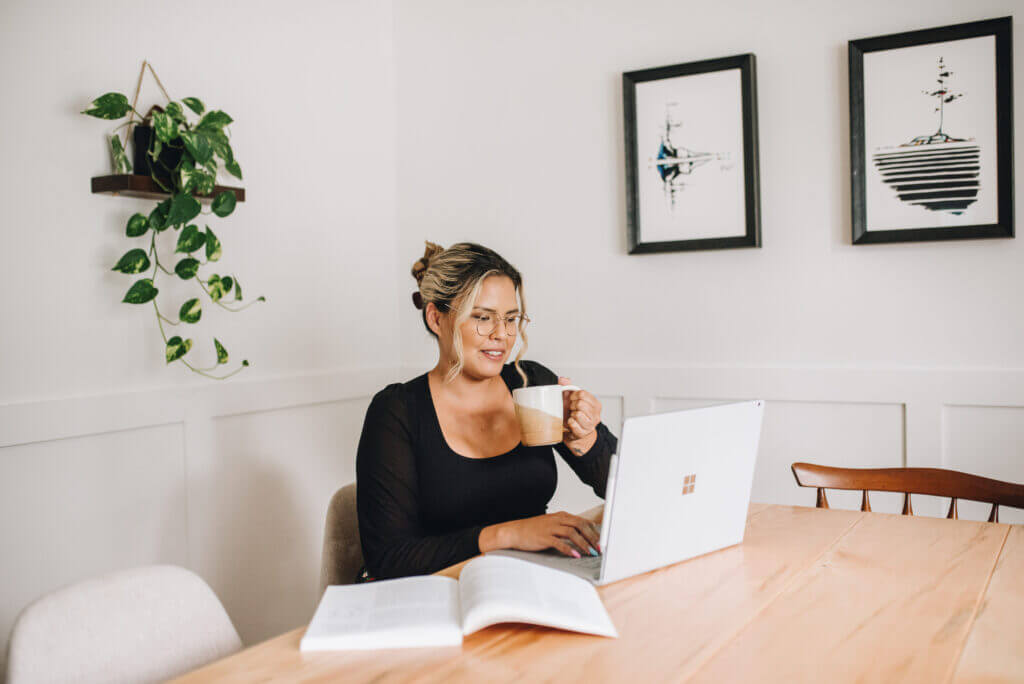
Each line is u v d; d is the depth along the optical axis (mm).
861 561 1176
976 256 2137
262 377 2467
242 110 2393
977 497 1568
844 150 2262
